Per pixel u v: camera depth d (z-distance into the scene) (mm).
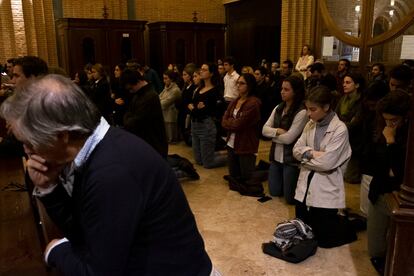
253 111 4012
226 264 2766
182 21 10422
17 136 990
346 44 6926
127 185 1001
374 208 2623
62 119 958
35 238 1712
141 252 1078
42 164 1065
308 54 7379
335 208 2934
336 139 2844
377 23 6348
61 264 1105
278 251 2863
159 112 3473
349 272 2654
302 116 3537
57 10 9125
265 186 4332
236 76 6074
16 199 2105
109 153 1025
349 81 4246
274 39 9383
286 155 3676
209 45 10008
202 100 4840
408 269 1846
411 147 1767
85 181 1013
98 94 5379
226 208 3729
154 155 1102
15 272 1477
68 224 1181
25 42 7461
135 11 10023
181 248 1126
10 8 7207
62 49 8883
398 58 6082
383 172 2486
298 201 3105
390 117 2340
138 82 3461
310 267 2721
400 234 1823
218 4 10930
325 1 7266
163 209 1076
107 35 8938
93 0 9422
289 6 7840
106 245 979
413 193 1787
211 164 5008
